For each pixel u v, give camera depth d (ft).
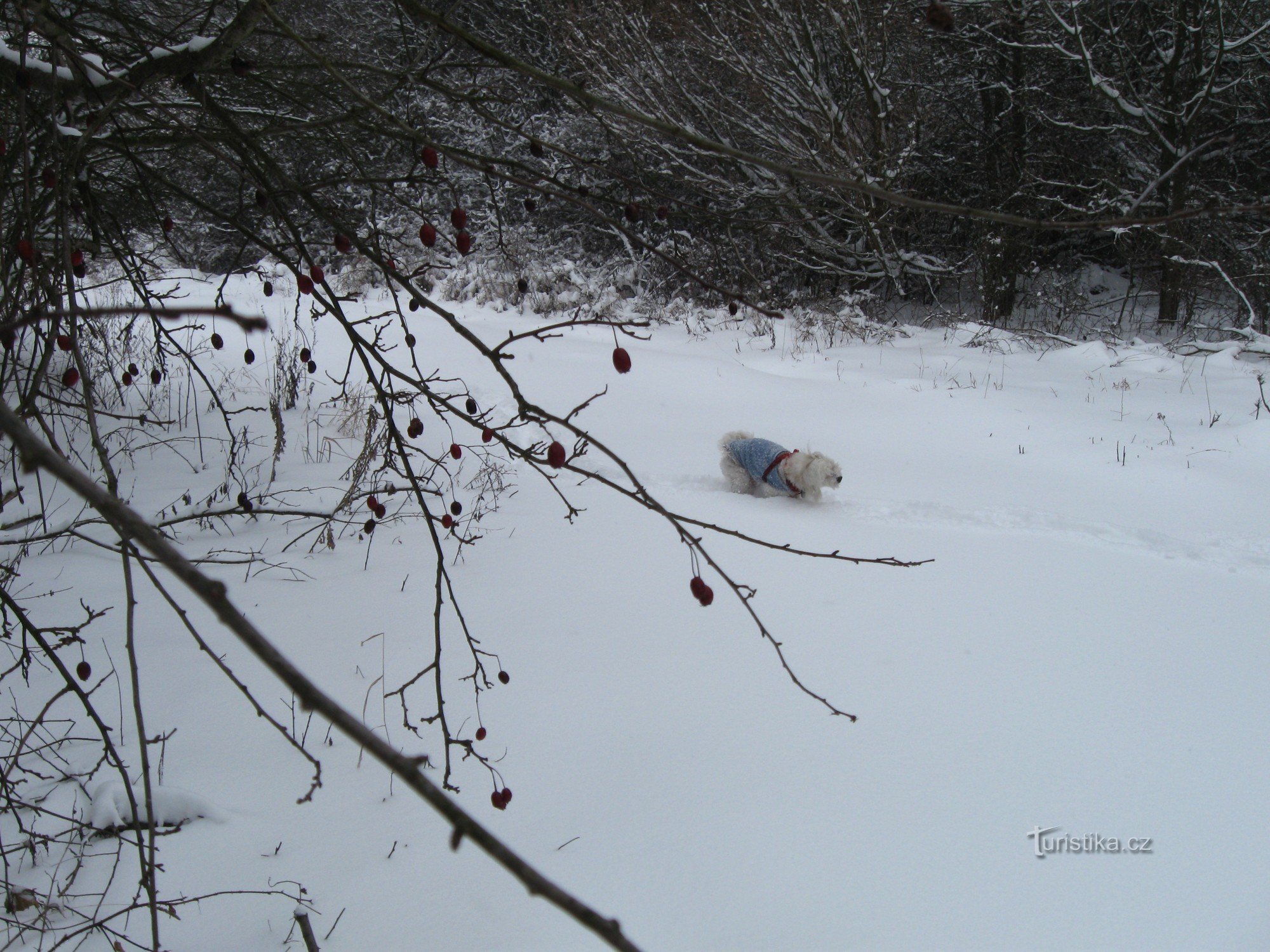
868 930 8.70
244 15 8.80
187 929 8.54
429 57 10.38
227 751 11.28
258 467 22.54
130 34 9.93
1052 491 22.99
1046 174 50.62
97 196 12.66
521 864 2.81
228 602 2.97
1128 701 12.67
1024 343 43.29
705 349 42.45
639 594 16.25
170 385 28.71
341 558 17.69
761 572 17.46
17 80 7.11
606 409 31.22
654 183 9.80
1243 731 11.88
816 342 43.91
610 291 49.57
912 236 48.85
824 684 13.12
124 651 13.65
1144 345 43.39
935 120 47.42
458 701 12.55
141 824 9.93
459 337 40.86
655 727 12.01
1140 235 48.32
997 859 9.63
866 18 39.50
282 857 9.57
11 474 19.38
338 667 13.37
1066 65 48.62
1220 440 26.00
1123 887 9.17
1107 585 16.83
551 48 38.29
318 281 7.86
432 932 8.63
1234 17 42.65
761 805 10.50
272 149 13.88
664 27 39.58
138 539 3.01
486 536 19.20
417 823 10.16
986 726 12.05
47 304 8.09
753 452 22.74
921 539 19.51
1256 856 9.53
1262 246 48.21
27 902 8.55
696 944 8.56
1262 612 15.60
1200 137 46.42
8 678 12.70
